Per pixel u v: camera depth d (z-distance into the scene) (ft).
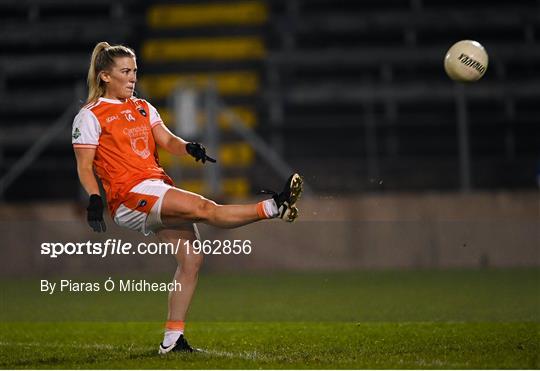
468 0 226.17
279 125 206.49
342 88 212.23
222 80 217.97
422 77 217.77
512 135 210.18
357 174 200.13
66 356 64.59
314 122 206.59
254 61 219.82
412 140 208.95
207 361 58.95
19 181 208.95
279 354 63.46
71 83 220.23
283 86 212.84
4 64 220.84
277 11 228.63
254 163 205.87
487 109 215.31
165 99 217.36
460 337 73.61
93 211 59.67
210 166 181.06
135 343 74.95
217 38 224.74
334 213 163.43
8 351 68.64
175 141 63.93
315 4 228.84
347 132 207.51
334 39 225.15
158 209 60.34
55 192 208.74
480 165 201.67
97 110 61.62
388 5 228.02
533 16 222.69
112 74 62.18
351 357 61.16
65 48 224.74
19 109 215.51
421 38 224.53
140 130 62.49
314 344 70.49
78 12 230.68
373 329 81.71
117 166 61.26
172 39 225.35
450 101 213.46
